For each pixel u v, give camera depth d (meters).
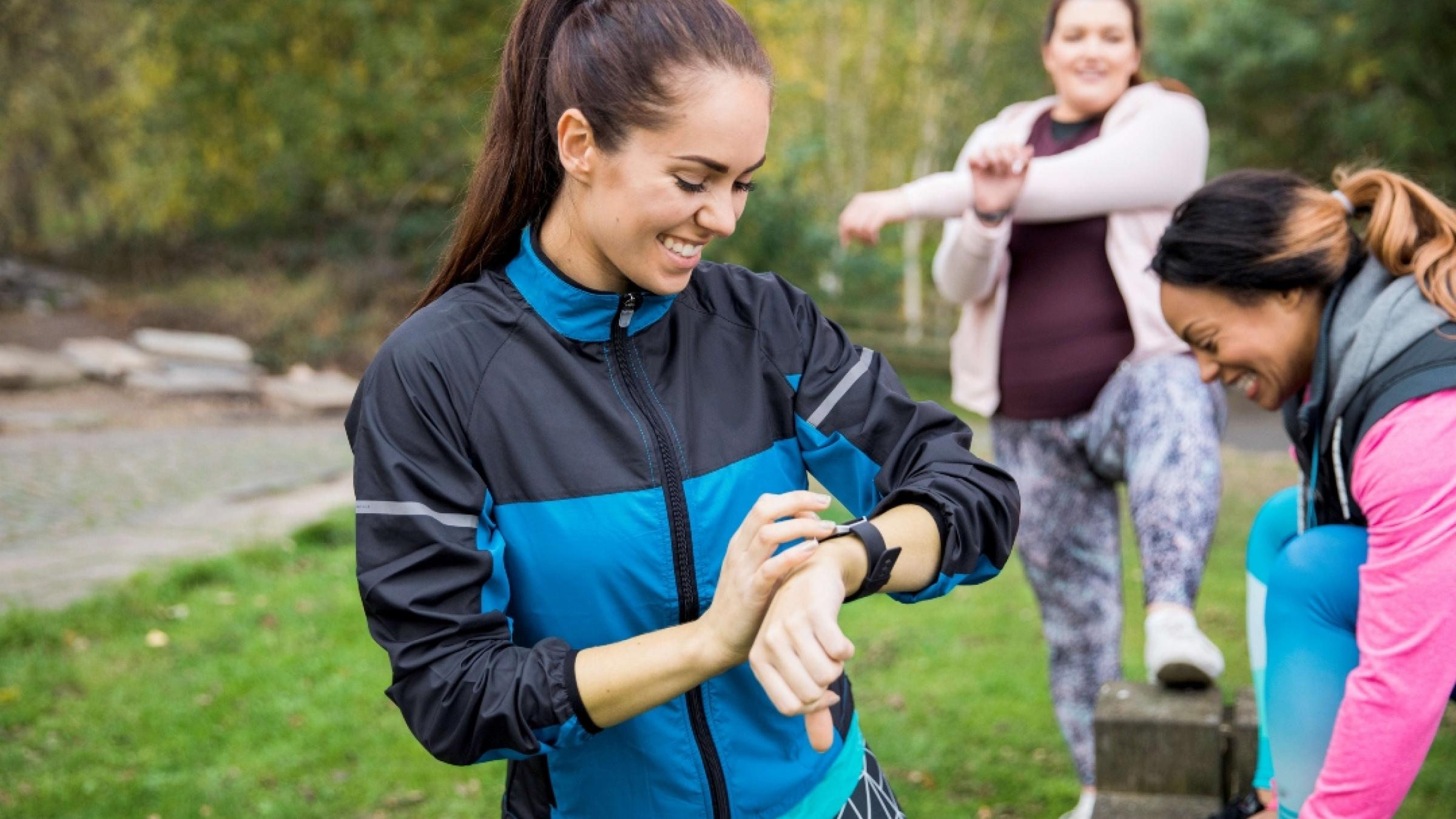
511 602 1.31
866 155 25.75
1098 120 3.02
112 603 5.27
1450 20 14.23
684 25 1.15
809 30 23.08
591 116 1.18
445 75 14.73
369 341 14.23
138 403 11.63
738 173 1.19
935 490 1.25
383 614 1.19
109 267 16.05
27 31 15.67
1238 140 16.58
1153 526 2.69
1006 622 5.18
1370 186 1.89
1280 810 1.96
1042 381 2.89
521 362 1.28
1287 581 1.89
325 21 14.42
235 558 5.99
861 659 4.78
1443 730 3.67
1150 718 2.46
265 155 14.78
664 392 1.33
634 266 1.22
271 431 10.78
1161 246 2.01
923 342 20.70
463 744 1.16
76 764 3.87
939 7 24.64
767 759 1.35
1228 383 2.04
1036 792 3.56
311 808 3.60
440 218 15.29
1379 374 1.72
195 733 4.11
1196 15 16.75
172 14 14.22
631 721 1.31
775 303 1.42
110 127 16.30
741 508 1.33
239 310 14.41
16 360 12.02
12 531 6.81
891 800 1.46
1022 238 2.92
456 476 1.24
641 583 1.28
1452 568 1.60
